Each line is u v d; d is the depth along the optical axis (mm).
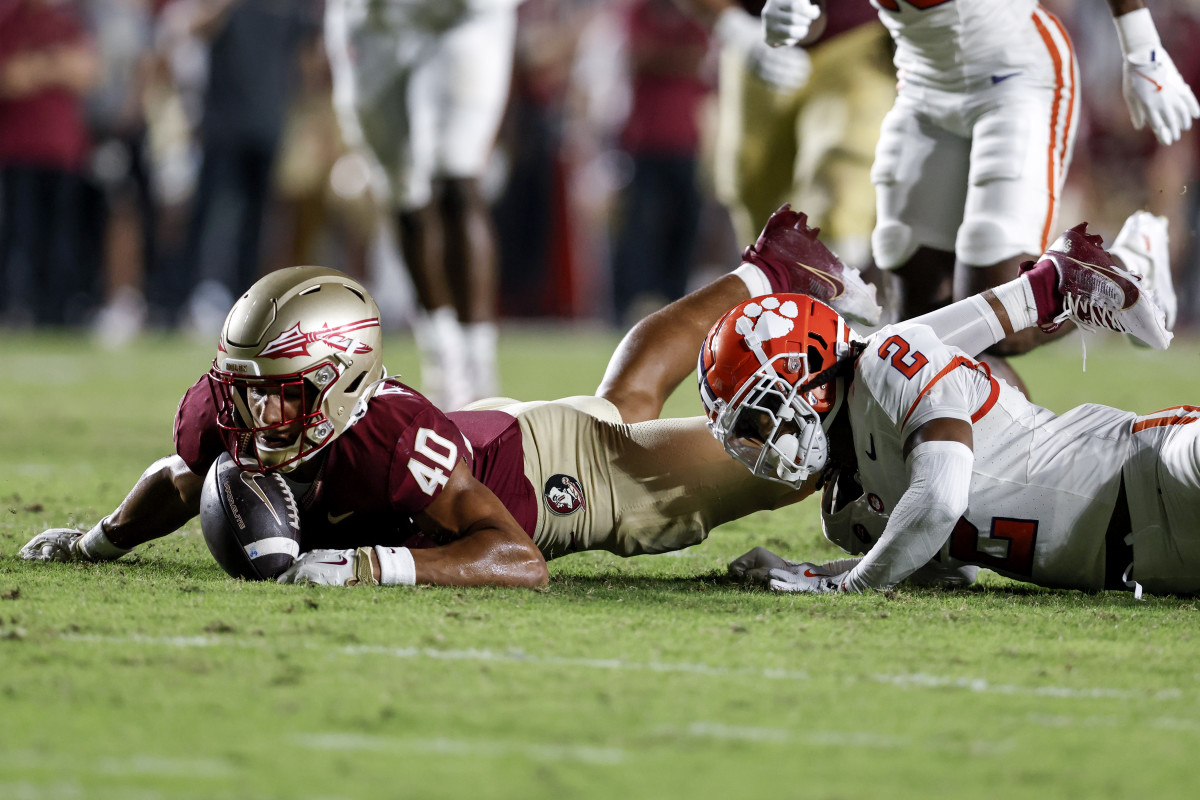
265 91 46125
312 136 51688
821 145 24547
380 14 27266
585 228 58438
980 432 13156
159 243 51344
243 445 12414
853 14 24250
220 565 13242
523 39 52281
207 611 11406
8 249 49031
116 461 22797
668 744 8414
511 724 8719
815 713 9047
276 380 12023
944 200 17969
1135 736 8711
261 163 46875
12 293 49781
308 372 12078
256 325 12094
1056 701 9406
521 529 12969
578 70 53188
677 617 11648
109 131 49250
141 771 7891
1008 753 8375
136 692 9211
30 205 48344
